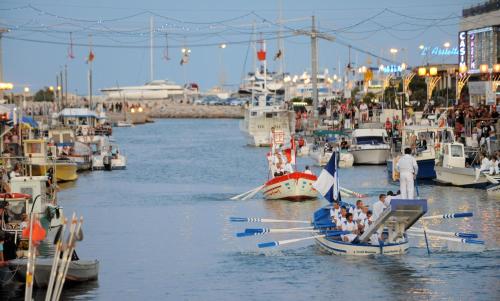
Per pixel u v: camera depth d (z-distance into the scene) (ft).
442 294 132.67
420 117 348.38
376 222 152.25
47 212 185.06
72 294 135.33
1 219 159.43
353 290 135.74
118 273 149.69
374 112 417.69
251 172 337.31
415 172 166.09
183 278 145.59
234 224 200.64
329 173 188.85
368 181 288.10
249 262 156.35
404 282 139.33
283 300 131.44
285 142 435.12
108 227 199.31
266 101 513.45
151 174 332.39
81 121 449.48
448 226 189.88
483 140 261.24
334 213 164.45
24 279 137.49
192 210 225.35
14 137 272.10
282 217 210.59
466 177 252.01
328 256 158.51
